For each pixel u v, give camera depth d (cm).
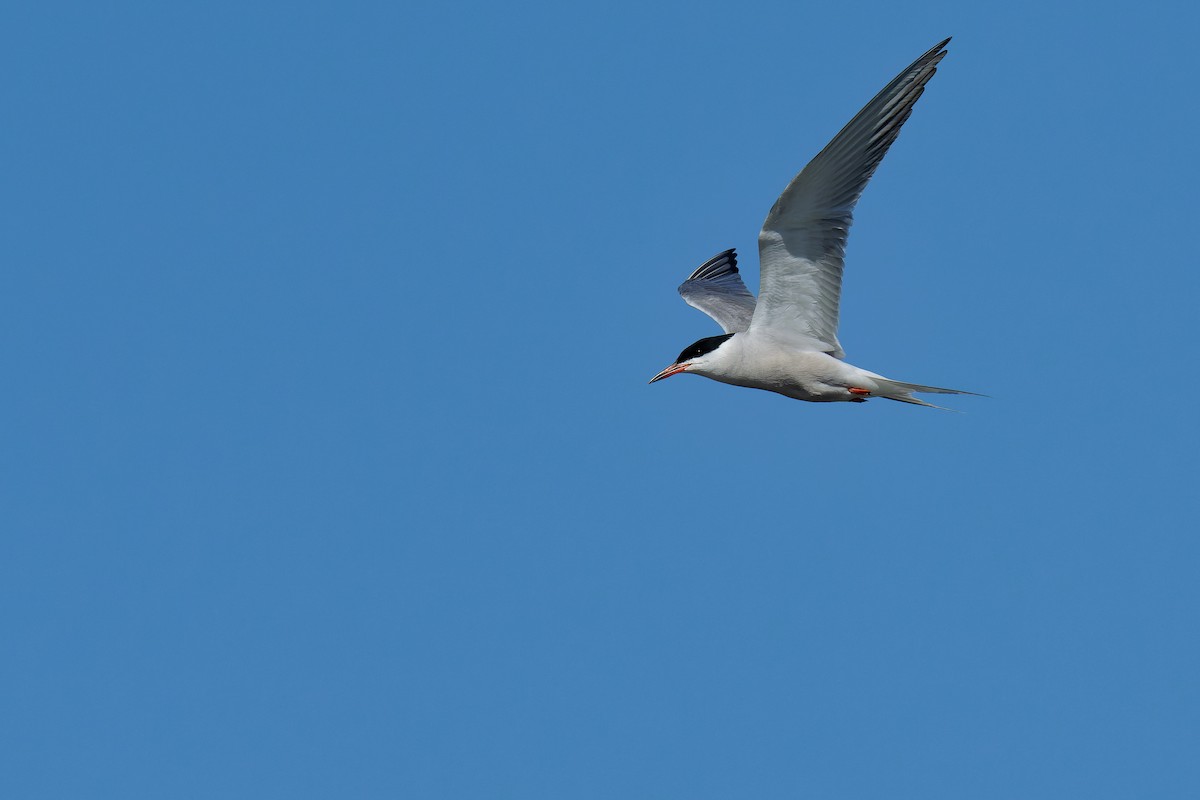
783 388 1459
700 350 1459
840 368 1419
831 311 1402
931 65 1273
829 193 1330
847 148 1292
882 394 1443
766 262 1388
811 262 1379
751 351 1430
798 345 1426
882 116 1286
